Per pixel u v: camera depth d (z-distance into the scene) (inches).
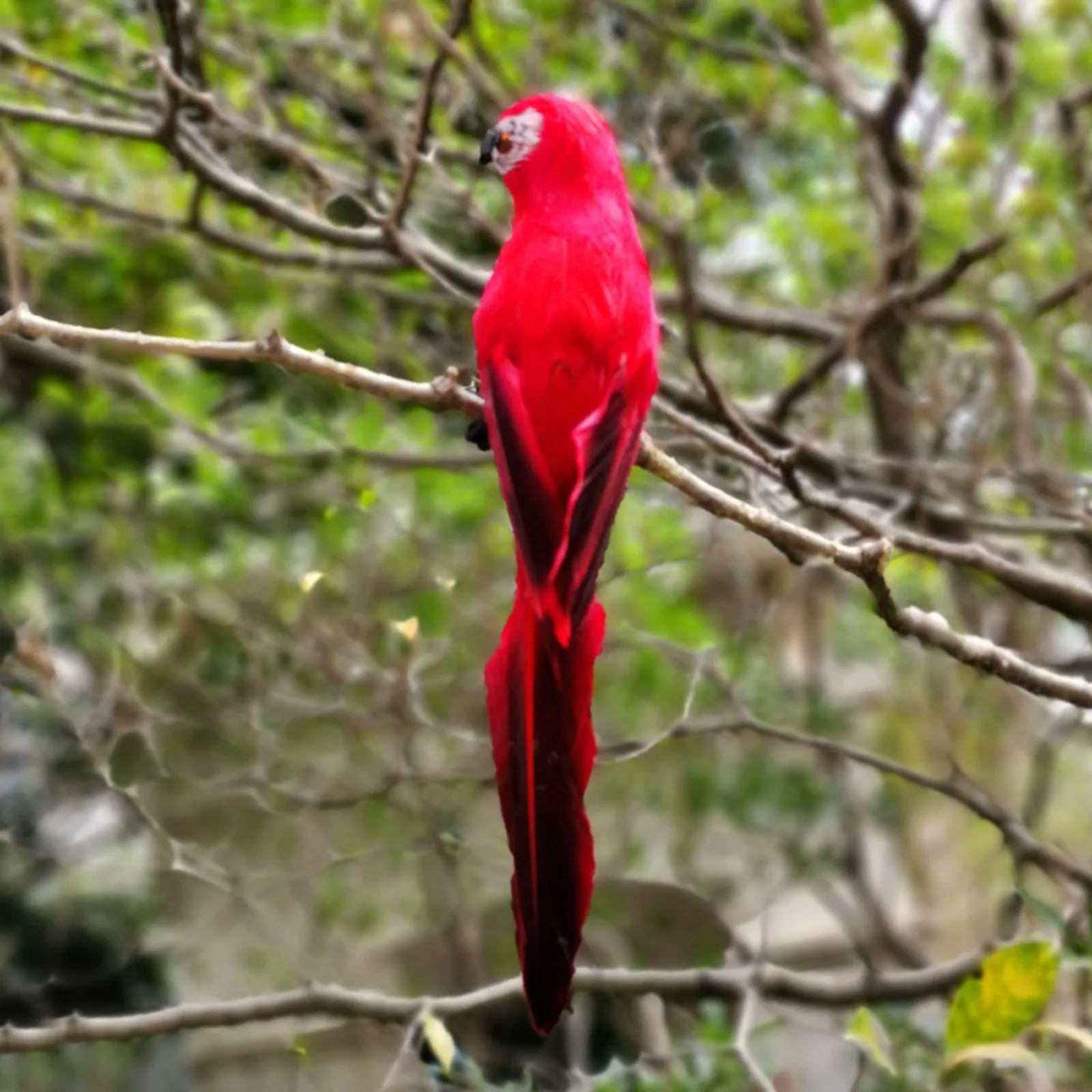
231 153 415.5
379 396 218.7
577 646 182.9
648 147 377.4
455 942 427.2
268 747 377.7
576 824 178.5
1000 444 464.8
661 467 219.6
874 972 372.8
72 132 406.6
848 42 516.1
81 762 426.3
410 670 363.6
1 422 468.8
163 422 431.8
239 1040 449.7
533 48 412.5
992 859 545.6
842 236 488.1
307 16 432.1
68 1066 429.7
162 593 416.8
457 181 428.1
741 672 427.2
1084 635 478.6
